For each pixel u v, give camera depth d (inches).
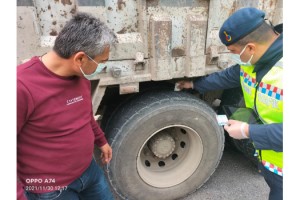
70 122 50.5
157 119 75.4
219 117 65.7
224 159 112.6
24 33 55.3
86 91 54.0
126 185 81.0
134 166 79.3
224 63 77.2
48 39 58.4
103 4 59.1
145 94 79.1
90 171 61.0
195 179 90.4
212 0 69.6
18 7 53.4
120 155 75.7
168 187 88.3
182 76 73.0
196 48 70.5
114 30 62.7
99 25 45.9
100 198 67.2
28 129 47.2
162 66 67.9
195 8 68.9
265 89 53.2
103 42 45.6
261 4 78.9
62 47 44.7
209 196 93.4
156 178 87.7
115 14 61.6
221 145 89.1
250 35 51.6
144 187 84.5
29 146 48.8
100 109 87.1
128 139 74.7
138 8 63.2
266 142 52.4
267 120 55.2
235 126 56.6
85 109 54.1
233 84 72.2
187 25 68.7
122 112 77.8
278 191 60.9
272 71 51.6
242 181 100.4
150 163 90.7
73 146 51.9
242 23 51.7
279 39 50.8
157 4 64.1
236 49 55.3
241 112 62.5
